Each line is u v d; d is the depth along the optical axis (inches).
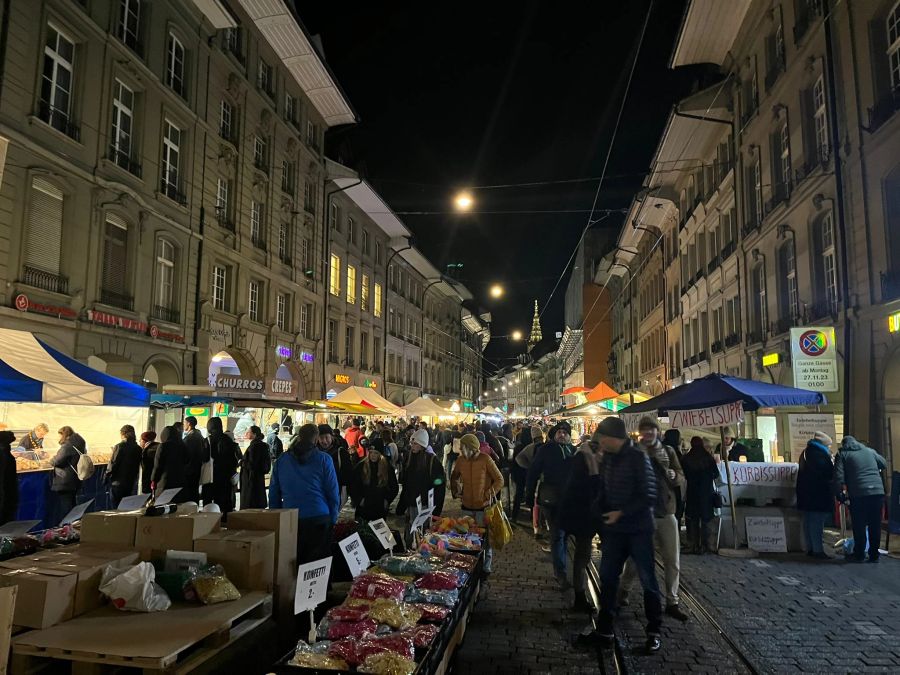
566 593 288.4
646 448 262.8
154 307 662.5
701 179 994.1
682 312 1122.0
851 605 269.7
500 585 303.3
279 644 189.5
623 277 1824.6
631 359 1688.0
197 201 748.6
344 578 262.7
